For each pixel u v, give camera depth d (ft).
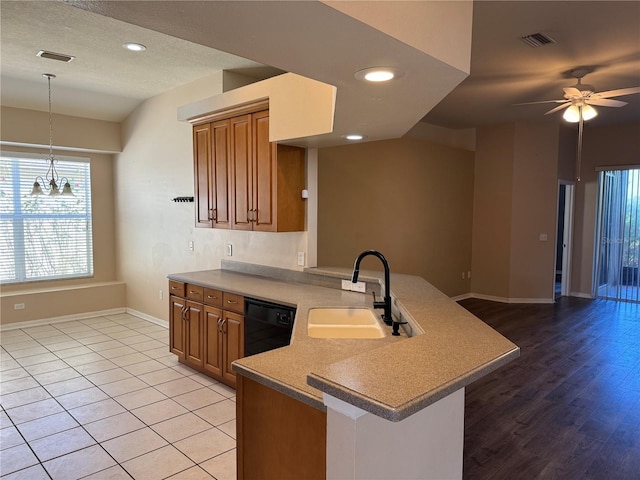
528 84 15.67
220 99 12.35
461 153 22.91
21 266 18.38
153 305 18.58
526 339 16.31
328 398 4.17
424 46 4.90
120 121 19.60
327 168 19.69
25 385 12.03
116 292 20.29
